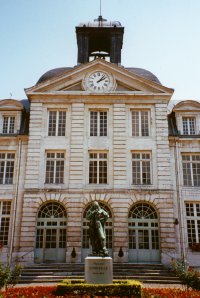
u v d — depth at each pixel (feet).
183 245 85.40
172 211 87.20
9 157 93.76
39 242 86.33
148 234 87.04
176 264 69.62
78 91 96.27
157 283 68.95
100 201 88.43
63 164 92.12
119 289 44.45
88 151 92.48
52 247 86.22
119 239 85.05
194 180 92.53
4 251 84.64
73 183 89.20
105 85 97.35
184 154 94.27
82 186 89.04
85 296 41.83
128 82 97.86
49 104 96.27
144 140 93.40
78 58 105.19
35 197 88.02
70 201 87.92
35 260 84.84
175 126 98.12
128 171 90.84
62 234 87.25
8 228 87.30
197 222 88.63
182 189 90.48
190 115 98.07
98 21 110.52
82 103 95.81
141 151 92.94
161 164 91.04
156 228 87.25
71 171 90.17
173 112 100.53
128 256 84.69
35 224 86.38
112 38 107.24
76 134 93.25
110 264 49.57
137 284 45.09
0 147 93.56
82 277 70.59
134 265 79.71
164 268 78.38
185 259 83.56
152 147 92.84
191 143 94.48
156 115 95.20
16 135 94.07
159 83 104.73
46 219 88.02
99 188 88.99
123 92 96.17
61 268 77.77
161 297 42.96
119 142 92.68
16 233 86.22
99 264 49.42
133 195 88.43
